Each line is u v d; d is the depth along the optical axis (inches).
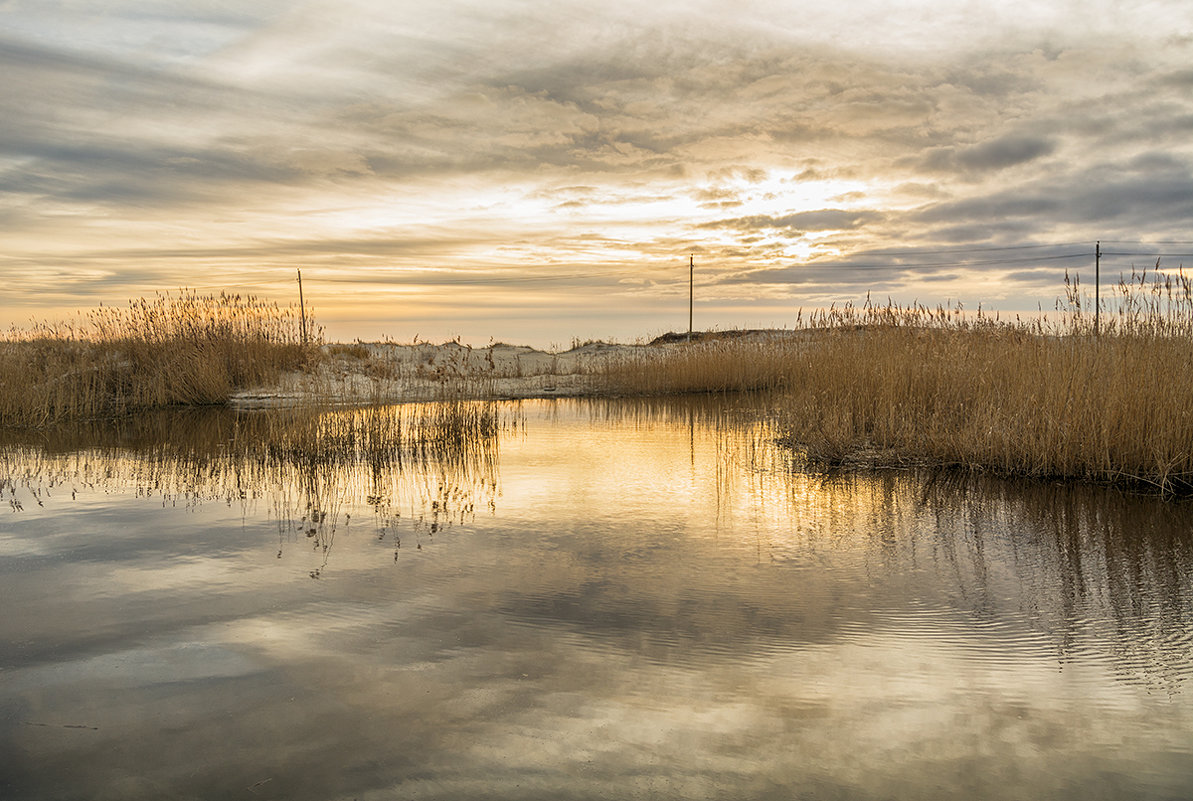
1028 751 135.6
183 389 733.9
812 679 163.3
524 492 351.3
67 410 645.9
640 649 178.7
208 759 133.5
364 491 355.3
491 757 133.3
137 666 170.2
